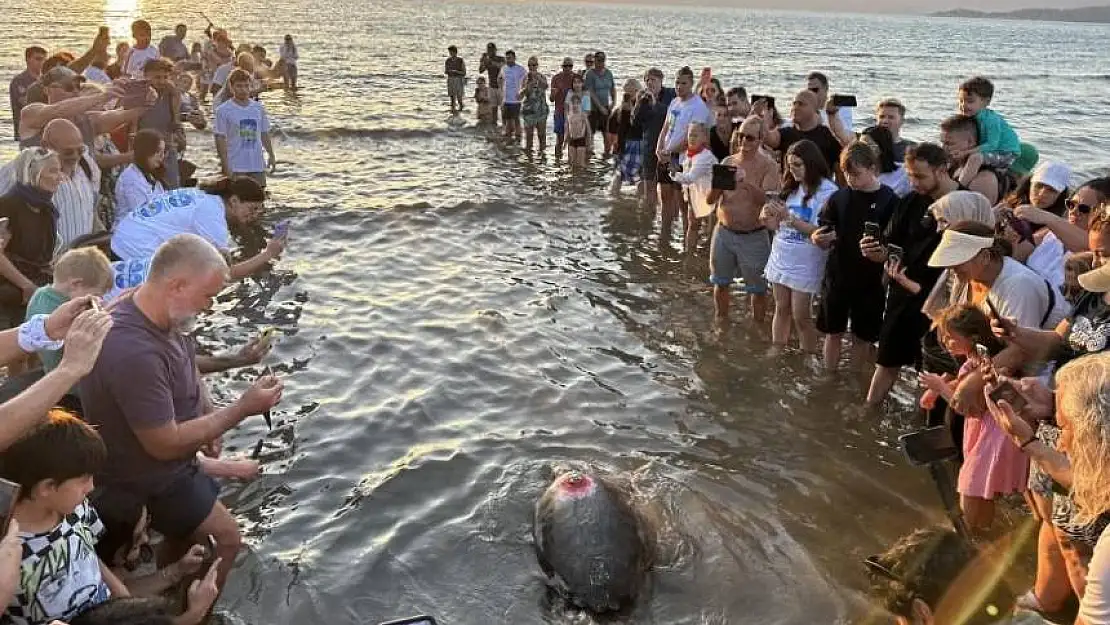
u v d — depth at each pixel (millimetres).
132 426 3656
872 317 6449
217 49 22688
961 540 4531
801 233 6895
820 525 4816
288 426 5828
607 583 4016
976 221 4723
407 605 4102
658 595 4180
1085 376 2846
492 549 4520
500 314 8125
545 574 4246
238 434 5680
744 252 7691
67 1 84562
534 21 117688
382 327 7715
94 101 7766
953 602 4070
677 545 4566
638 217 12180
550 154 17375
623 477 5227
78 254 4641
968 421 4539
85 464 2973
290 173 14023
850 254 6320
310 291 8594
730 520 4832
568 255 10242
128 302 3764
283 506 4895
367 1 179500
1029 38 143625
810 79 10242
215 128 11250
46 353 4375
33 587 3068
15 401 2906
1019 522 4750
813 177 6723
